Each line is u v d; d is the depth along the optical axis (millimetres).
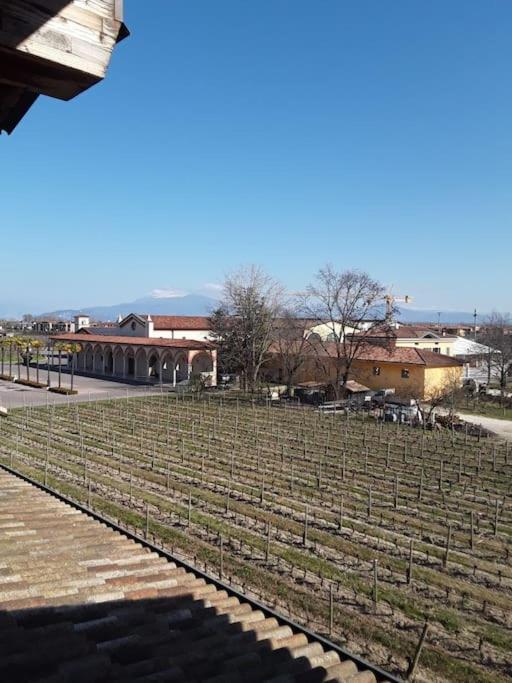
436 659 10312
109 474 22797
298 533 16500
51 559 7703
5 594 6219
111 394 47531
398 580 13617
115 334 65500
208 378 52156
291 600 12492
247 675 4965
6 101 3469
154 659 5004
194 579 7742
